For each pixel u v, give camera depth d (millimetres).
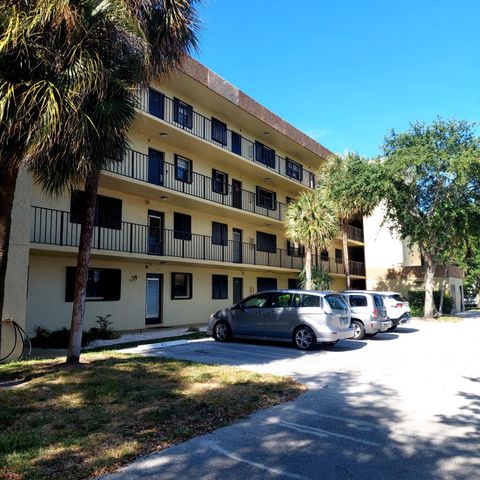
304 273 26656
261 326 14086
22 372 8938
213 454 4984
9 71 6965
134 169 19156
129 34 8023
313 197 23578
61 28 7242
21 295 10914
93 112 7750
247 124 26609
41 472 4336
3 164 7539
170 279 21500
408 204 27547
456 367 10625
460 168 24094
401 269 37562
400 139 27047
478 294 55500
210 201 22109
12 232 10805
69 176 8180
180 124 21828
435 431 5895
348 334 13828
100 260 18000
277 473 4527
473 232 28625
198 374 8875
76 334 9914
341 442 5445
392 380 9078
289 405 7062
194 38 10148
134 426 5742
